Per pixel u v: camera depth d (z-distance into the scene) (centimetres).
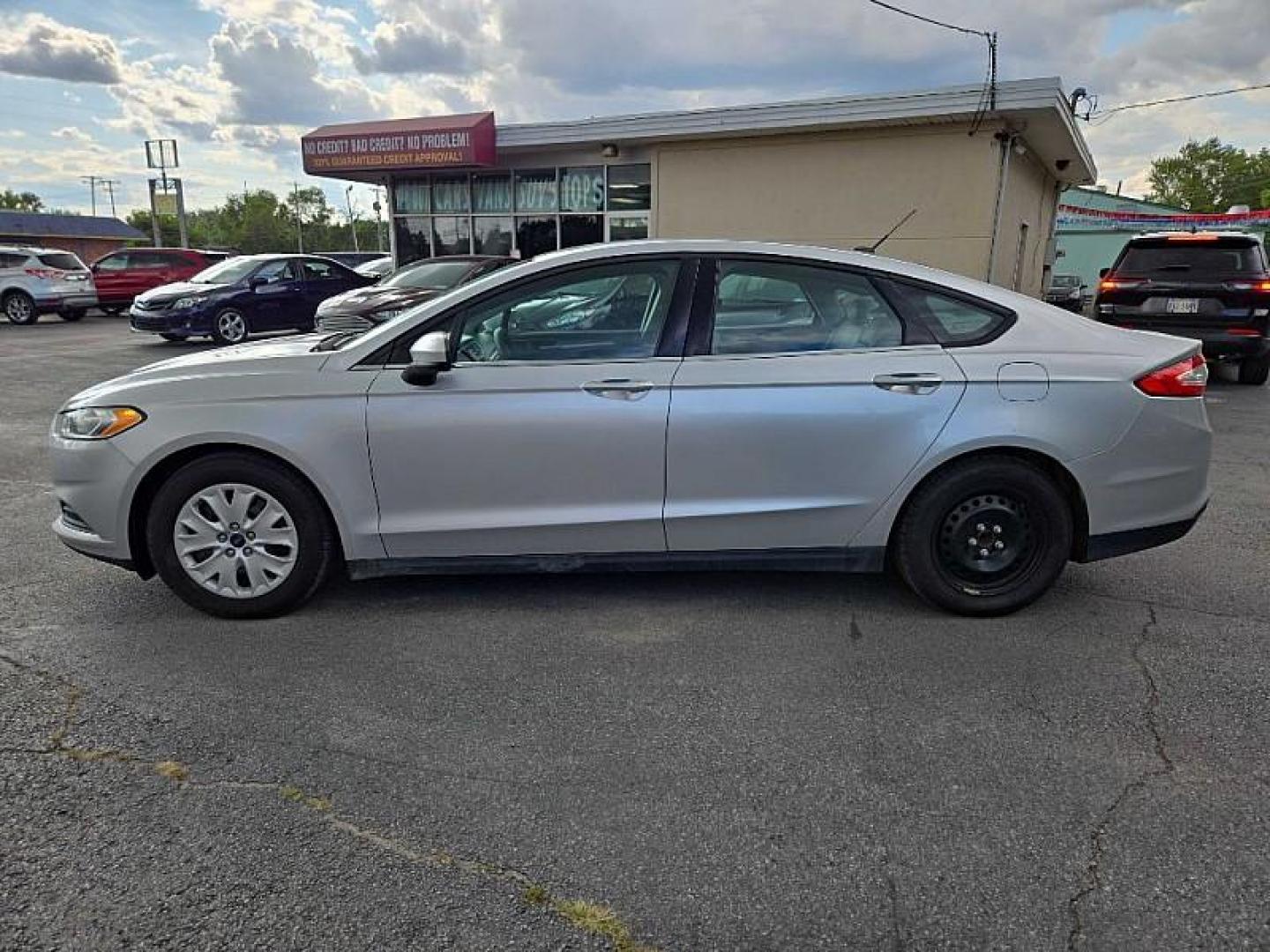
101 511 353
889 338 355
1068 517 359
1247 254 922
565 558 361
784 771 258
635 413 344
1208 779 253
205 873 216
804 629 356
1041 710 293
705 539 358
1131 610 375
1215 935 196
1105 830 231
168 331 1395
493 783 253
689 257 358
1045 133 1384
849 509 354
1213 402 917
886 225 1375
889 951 193
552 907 206
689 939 196
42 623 362
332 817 238
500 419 345
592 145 1537
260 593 362
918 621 364
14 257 1911
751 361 348
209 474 352
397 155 1603
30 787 249
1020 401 345
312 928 199
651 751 269
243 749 270
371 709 294
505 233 1703
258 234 9562
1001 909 204
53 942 193
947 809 240
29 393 962
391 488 351
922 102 1253
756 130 1373
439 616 369
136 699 299
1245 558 441
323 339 409
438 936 197
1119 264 977
